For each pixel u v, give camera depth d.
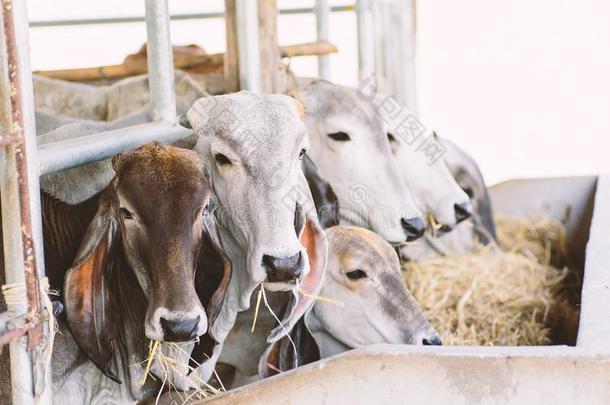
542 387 2.53
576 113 12.68
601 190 5.79
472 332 5.02
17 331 2.42
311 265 3.45
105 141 3.13
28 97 2.46
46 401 2.59
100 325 2.89
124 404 3.14
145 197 2.72
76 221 3.09
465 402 2.57
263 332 3.72
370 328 3.79
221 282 3.00
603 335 2.93
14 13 2.39
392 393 2.61
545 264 6.29
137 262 2.80
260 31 4.65
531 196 6.77
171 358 3.10
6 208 2.47
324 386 2.65
